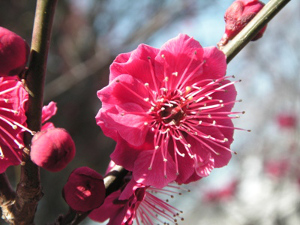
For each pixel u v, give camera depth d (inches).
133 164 3.4
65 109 11.6
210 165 3.6
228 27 3.8
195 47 3.6
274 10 3.6
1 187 3.2
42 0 2.8
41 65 2.9
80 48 12.4
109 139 12.2
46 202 10.4
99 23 12.6
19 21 11.5
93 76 11.3
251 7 3.7
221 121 3.8
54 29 12.6
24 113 3.0
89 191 3.1
